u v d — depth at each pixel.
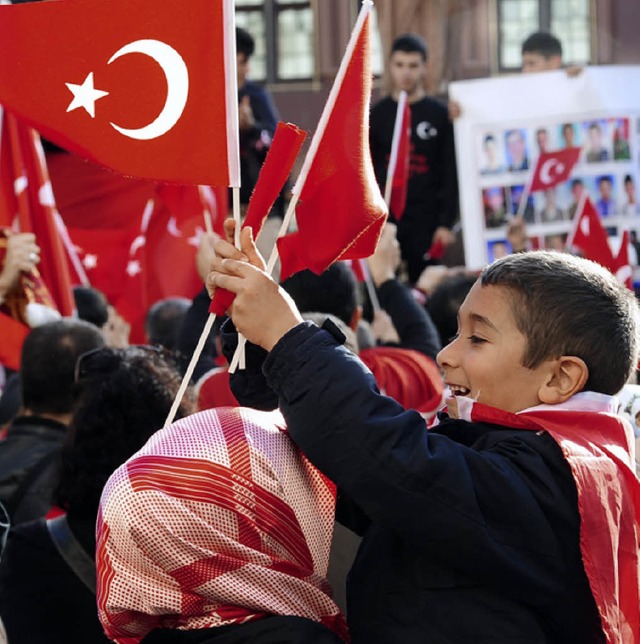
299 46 16.95
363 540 1.89
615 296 1.81
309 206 1.87
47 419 3.01
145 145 1.99
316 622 1.74
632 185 6.26
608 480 1.73
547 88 6.30
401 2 9.77
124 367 2.48
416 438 1.70
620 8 15.73
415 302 3.72
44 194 4.28
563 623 1.75
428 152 7.34
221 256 1.80
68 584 2.39
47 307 4.08
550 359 1.78
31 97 2.04
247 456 1.75
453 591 1.73
